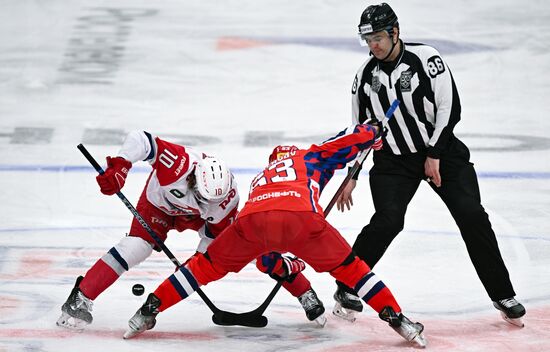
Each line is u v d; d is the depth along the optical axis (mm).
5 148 24531
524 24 33781
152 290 15836
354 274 13070
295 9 35656
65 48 32344
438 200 21078
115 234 18922
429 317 14734
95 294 13594
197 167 13383
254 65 30984
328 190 21656
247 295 15695
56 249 17875
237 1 36594
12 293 15352
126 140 13320
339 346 13336
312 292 14234
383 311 13047
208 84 29578
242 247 13031
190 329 14000
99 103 28016
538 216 19797
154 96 28641
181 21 34719
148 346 13125
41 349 12867
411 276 16641
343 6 35844
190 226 14453
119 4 36469
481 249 14195
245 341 13484
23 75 30047
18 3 36156
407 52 14391
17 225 19297
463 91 28641
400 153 14797
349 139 13586
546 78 29625
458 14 34688
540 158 23641
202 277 13227
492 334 13922
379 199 14680
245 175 22766
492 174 22594
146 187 14094
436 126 14391
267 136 25719
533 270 16797
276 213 12812
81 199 21156
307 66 30875
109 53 31969
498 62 30812
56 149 24578
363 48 32281
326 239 12922
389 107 14625
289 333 13898
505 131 25641
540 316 14703
